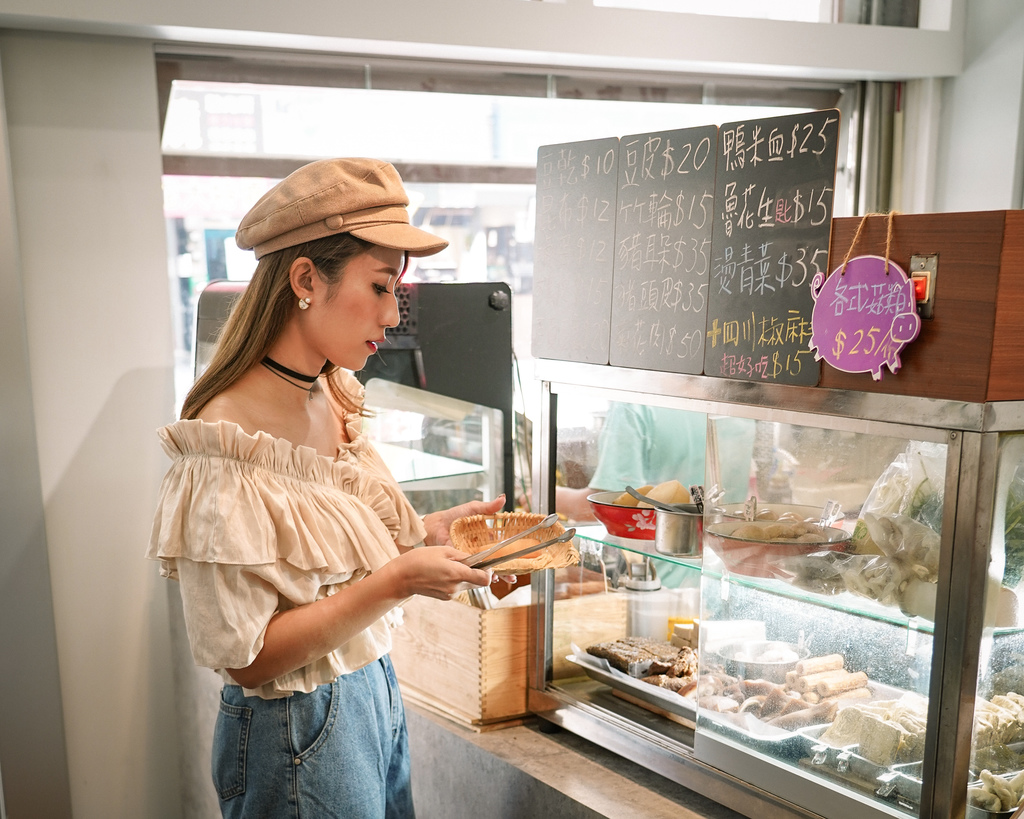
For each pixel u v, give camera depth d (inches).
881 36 111.0
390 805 63.7
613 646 74.9
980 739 50.0
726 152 59.1
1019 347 46.4
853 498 53.9
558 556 59.7
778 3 114.0
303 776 53.6
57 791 90.6
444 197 106.7
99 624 91.9
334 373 64.7
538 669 77.5
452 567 51.2
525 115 108.5
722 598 61.8
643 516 69.2
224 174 95.3
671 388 64.8
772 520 58.4
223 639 48.1
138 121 88.0
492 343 92.8
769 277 56.9
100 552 91.1
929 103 120.0
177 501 49.9
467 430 92.6
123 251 89.0
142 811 96.0
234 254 97.7
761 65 106.3
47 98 84.4
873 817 53.0
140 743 95.0
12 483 85.2
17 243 83.0
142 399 91.2
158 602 93.8
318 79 96.3
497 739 76.0
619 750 69.7
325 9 86.8
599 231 70.2
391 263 53.9
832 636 55.1
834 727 55.2
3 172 81.0
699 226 61.5
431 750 80.0
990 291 45.4
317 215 51.3
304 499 52.9
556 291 75.0
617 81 109.0
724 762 61.7
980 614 48.2
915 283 48.5
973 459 46.8
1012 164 112.3
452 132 105.4
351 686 56.7
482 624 76.0
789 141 55.0
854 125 121.7
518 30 94.7
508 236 111.4
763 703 59.2
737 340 59.4
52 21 79.7
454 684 79.8
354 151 100.8
